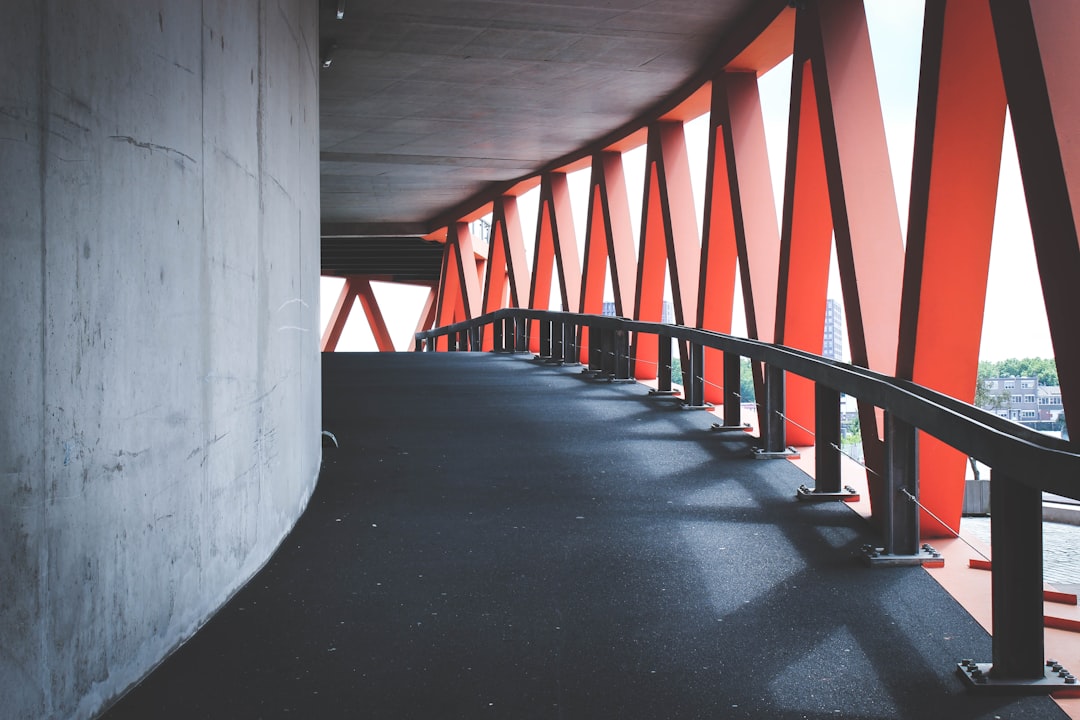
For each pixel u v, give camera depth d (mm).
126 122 3209
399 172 20703
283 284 5461
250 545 4730
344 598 4453
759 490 6609
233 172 4336
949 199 5965
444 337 40250
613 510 6102
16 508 2650
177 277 3650
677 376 14898
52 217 2787
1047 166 4398
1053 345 4469
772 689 3465
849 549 5246
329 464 7465
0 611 2588
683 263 14305
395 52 11898
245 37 4539
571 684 3510
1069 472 2922
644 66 12414
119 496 3234
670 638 3971
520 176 21125
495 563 5016
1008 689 3410
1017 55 4582
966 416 3957
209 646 3824
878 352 7422
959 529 6207
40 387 2752
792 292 9086
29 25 2672
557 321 15984
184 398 3760
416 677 3564
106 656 3176
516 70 12664
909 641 3924
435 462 7535
